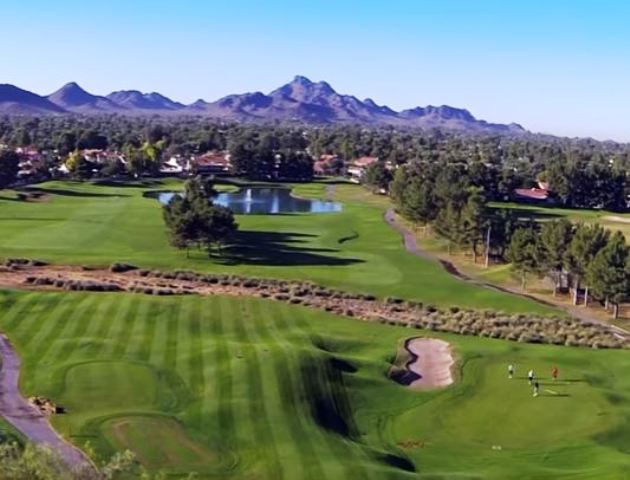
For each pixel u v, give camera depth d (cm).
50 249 11238
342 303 9175
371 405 5909
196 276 10094
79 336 6831
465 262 12106
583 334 8112
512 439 5400
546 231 10300
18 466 2919
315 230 14338
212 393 5638
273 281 10019
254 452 4838
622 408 5903
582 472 4725
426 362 7019
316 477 4516
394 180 18462
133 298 8275
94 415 5216
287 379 5888
